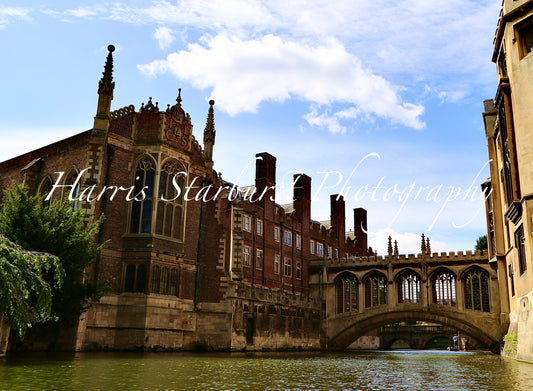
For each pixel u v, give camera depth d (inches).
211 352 1352.1
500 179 1469.0
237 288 1487.5
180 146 1401.3
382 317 2011.6
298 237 2377.0
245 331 1513.3
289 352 1601.9
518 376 675.4
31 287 679.1
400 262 2026.3
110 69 1307.8
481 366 911.7
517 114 1074.7
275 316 1720.0
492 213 1577.3
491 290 1839.3
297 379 596.4
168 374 617.0
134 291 1255.5
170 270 1327.5
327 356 1342.3
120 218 1294.3
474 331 1845.5
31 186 1408.7
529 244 1019.3
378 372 733.9
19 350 1050.7
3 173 1604.3
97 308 1195.9
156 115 1365.7
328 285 2166.6
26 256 671.1
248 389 477.4
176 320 1307.8
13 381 500.7
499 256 1499.8
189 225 1424.7
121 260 1275.8
